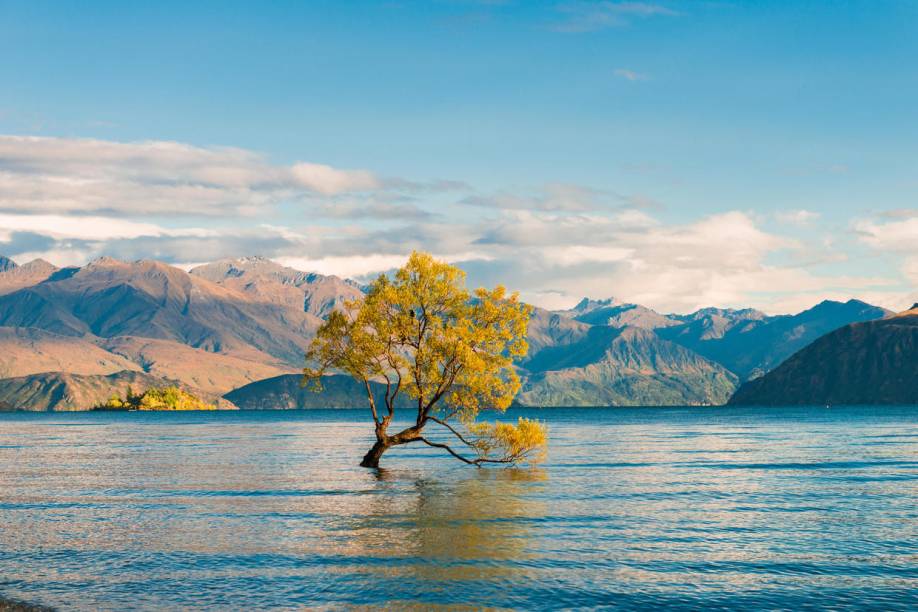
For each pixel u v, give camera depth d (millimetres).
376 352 67625
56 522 44500
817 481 64375
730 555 35469
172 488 60656
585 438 139625
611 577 31656
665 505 50188
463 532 40594
